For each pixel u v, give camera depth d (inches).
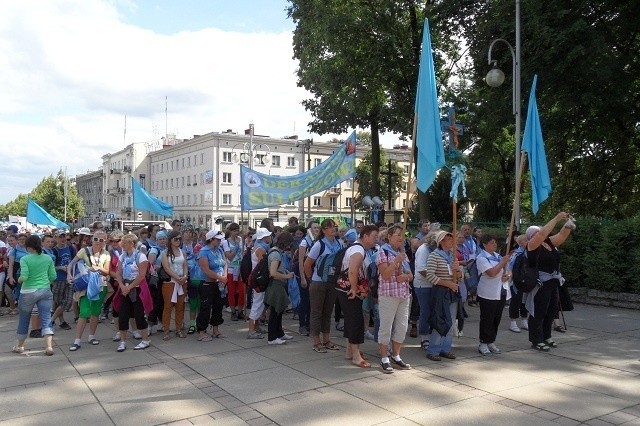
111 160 3659.0
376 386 236.8
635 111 735.1
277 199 524.7
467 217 1470.2
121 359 292.7
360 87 967.6
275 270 318.7
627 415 199.5
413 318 351.9
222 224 1600.6
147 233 454.3
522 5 658.8
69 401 222.4
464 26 828.6
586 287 498.0
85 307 322.0
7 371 269.9
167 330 345.7
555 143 790.5
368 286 273.0
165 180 3006.9
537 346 306.5
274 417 199.3
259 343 332.2
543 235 293.4
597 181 882.1
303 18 1011.9
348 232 343.3
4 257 465.4
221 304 352.5
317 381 245.1
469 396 221.9
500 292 296.4
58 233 422.3
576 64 637.3
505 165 1194.6
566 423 191.3
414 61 943.0
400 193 2333.9
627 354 295.4
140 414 205.6
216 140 2476.6
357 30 917.8
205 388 237.0
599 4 668.7
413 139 276.5
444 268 277.9
